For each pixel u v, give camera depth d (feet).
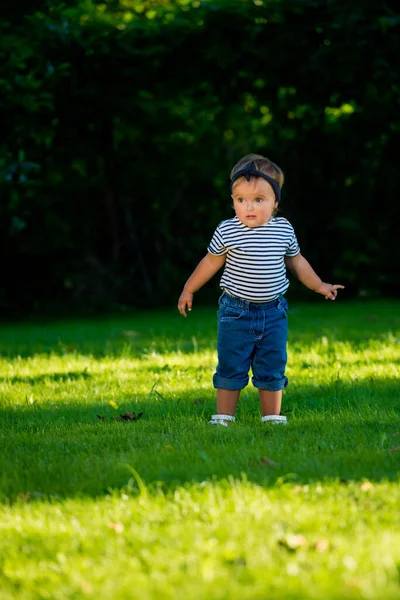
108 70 45.88
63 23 45.16
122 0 60.75
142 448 16.08
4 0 46.93
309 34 42.78
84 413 20.68
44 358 32.60
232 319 18.93
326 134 59.93
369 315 48.03
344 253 62.39
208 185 61.72
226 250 18.88
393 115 54.24
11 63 44.21
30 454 15.94
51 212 56.80
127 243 61.31
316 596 8.98
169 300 62.08
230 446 15.87
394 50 41.88
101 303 60.08
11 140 47.96
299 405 21.03
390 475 13.38
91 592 9.36
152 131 56.13
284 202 61.82
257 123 61.93
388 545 10.26
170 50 44.24
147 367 28.68
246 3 43.52
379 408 19.90
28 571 10.11
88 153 50.11
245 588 9.23
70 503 12.67
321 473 13.65
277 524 11.17
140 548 10.64
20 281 58.95
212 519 11.54
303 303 60.13
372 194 61.57
